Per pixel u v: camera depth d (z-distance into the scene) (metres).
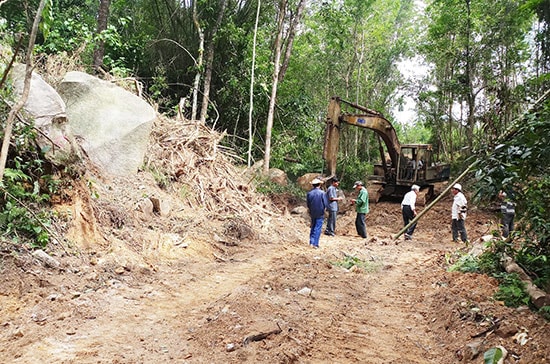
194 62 18.98
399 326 5.38
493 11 24.19
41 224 6.23
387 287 7.36
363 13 30.64
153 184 9.81
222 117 20.88
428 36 27.08
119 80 12.02
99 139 9.33
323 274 7.77
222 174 12.16
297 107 22.72
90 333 4.39
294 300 5.89
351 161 28.38
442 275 7.77
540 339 4.31
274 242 10.67
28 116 6.64
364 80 33.00
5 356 3.83
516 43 24.97
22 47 11.52
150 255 7.37
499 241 7.82
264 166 18.14
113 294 5.53
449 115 30.00
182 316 5.06
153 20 20.27
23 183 6.57
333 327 5.06
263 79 20.02
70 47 12.99
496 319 4.98
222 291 6.22
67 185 6.98
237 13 20.38
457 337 4.81
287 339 4.40
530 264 7.29
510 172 5.17
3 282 5.20
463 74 26.42
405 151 21.16
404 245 12.51
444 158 31.41
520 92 12.70
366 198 13.98
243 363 3.80
